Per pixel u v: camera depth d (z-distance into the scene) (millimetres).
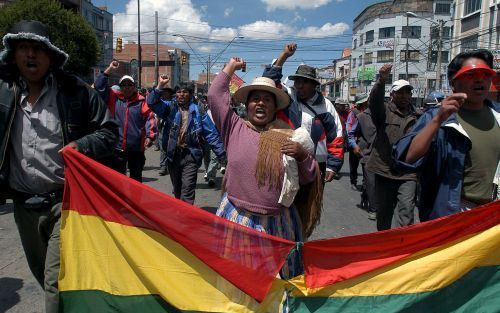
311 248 2732
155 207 2758
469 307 2770
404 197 5051
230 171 2922
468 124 2916
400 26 65438
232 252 2732
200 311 2713
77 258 2775
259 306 2707
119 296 2766
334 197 9070
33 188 2963
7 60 2891
